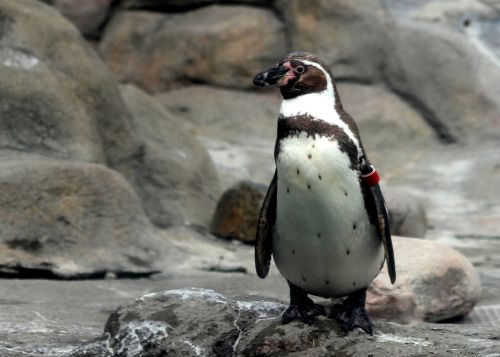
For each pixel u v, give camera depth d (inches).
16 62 920.3
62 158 908.0
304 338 507.2
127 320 539.2
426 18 1565.0
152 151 1035.9
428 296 678.5
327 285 503.2
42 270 789.2
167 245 883.4
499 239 1125.7
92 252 826.2
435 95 1510.8
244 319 538.0
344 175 473.1
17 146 893.2
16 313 629.9
